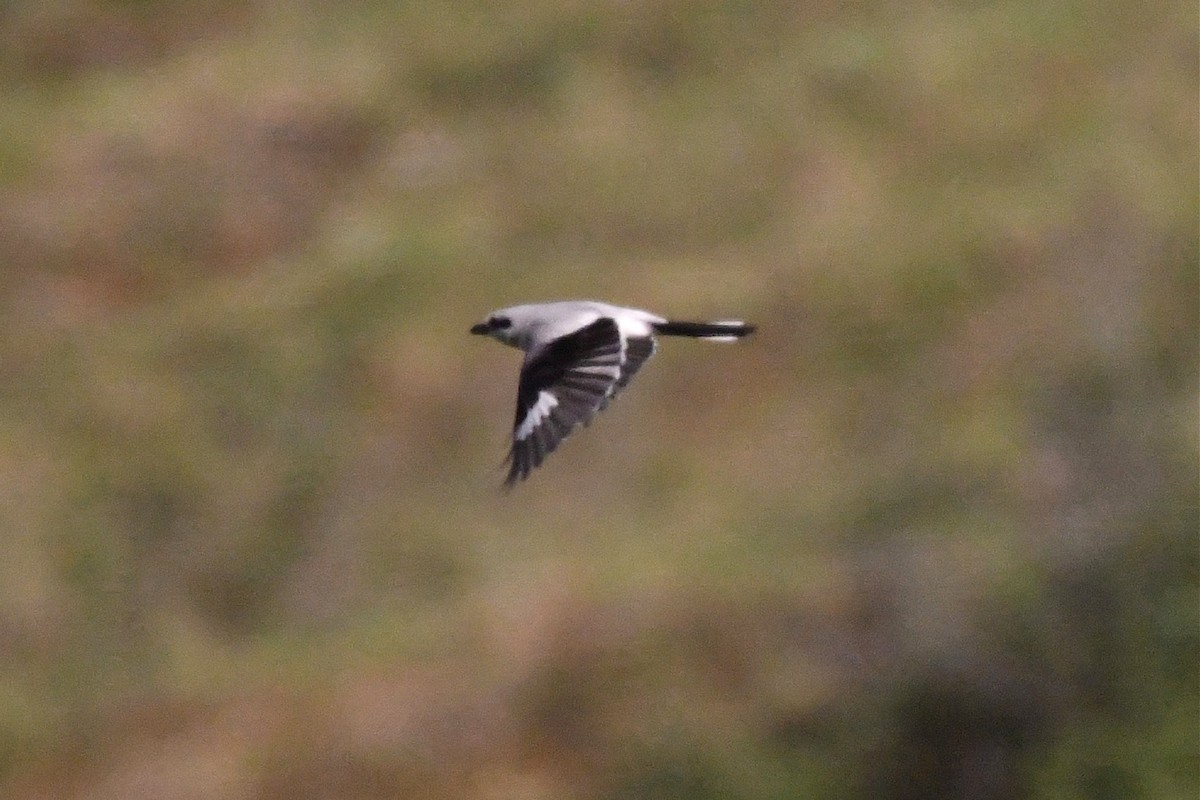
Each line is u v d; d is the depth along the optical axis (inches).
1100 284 607.2
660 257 690.2
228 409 655.1
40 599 586.2
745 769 463.8
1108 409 550.9
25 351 695.1
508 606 518.9
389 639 534.6
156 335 692.7
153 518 620.1
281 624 586.2
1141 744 454.6
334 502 618.5
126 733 531.5
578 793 469.7
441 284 689.6
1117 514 500.7
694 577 512.7
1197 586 479.2
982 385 588.7
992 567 490.0
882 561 502.9
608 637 497.4
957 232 647.1
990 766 459.8
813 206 689.6
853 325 631.8
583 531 581.9
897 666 476.1
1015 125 700.0
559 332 272.4
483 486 609.3
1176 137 676.7
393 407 644.1
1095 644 474.0
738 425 609.9
